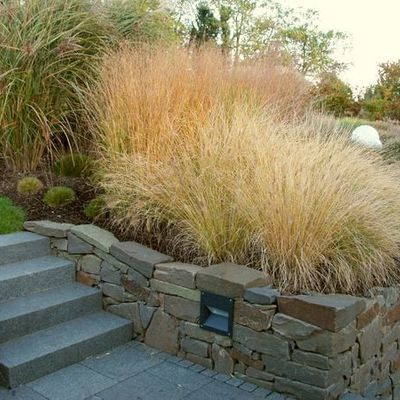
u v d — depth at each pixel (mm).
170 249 3510
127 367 2967
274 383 2723
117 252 3387
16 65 4441
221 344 2922
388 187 3896
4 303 3188
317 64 14977
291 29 16844
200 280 2967
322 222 3088
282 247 3037
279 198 3090
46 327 3162
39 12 4590
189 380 2834
